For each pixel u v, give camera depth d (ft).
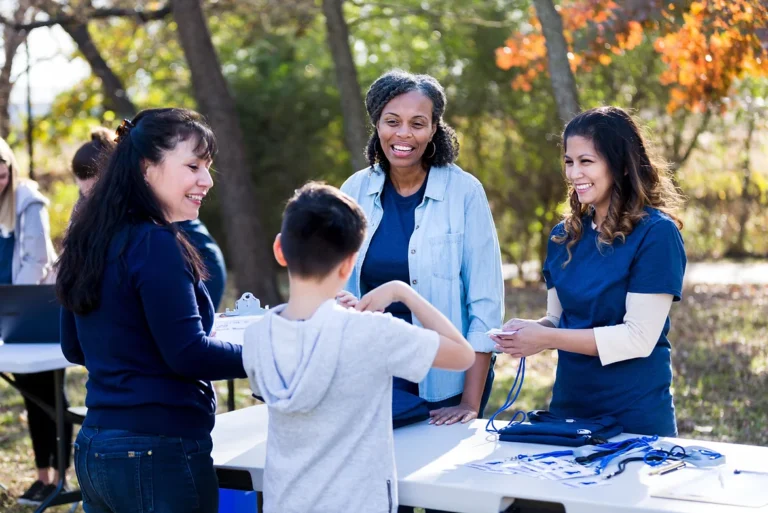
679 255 8.59
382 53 48.24
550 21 21.04
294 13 37.88
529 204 46.83
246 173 32.14
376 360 6.75
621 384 8.79
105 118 46.06
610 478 7.18
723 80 22.30
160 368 7.63
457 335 7.39
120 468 7.48
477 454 7.95
